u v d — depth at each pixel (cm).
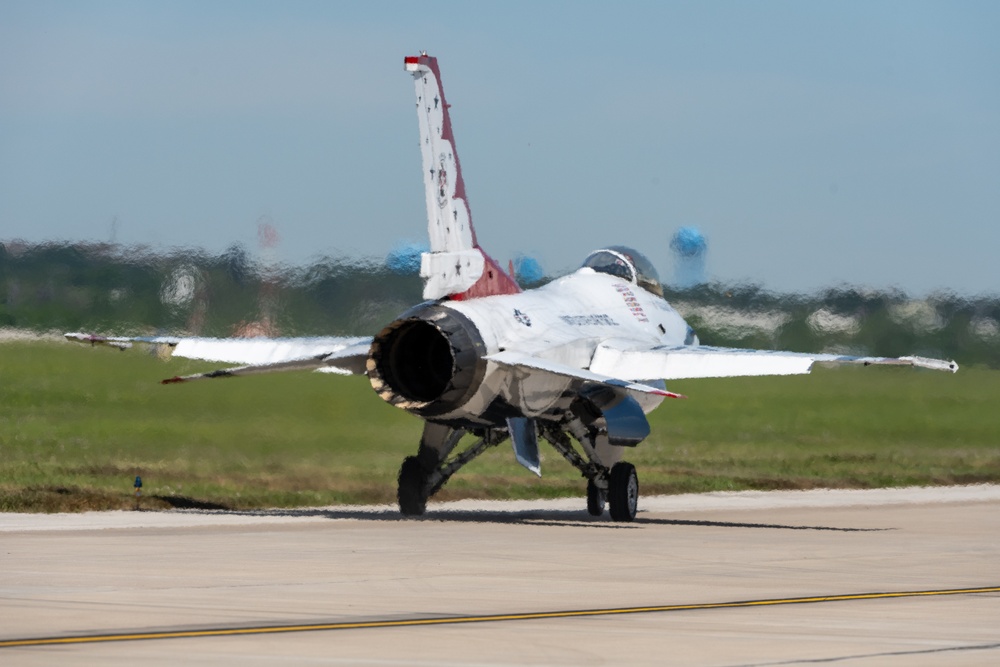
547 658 3819
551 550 6297
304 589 4984
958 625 4378
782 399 17088
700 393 17225
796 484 11112
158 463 10488
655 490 10494
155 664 3678
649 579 5344
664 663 3766
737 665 3744
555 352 7900
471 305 7756
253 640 4012
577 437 8238
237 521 7562
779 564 5875
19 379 14188
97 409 12950
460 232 7919
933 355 17550
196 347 8712
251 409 12862
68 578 5169
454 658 3803
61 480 9231
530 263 11144
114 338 8725
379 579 5259
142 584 5044
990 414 16588
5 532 6794
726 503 9531
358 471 10512
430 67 7925
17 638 4016
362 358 7888
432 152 7906
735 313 17338
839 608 4684
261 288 16525
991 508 9194
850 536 7162
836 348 17500
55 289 16275
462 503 9356
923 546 6675
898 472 12112
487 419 7769
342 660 3762
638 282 9344
